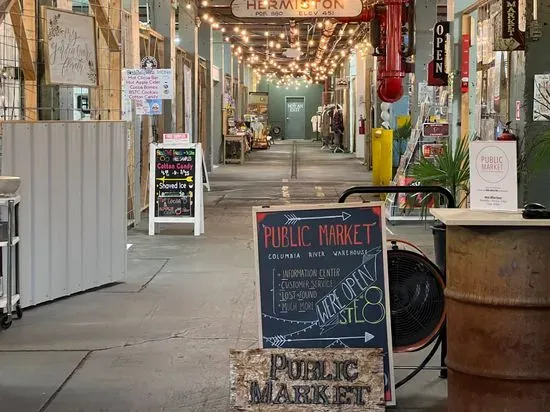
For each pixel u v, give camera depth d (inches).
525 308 130.7
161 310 238.5
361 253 154.9
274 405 149.3
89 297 256.2
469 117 381.4
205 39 831.7
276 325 154.4
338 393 149.2
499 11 294.5
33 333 213.9
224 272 295.7
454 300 138.0
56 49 271.9
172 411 157.6
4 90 287.9
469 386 136.1
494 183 143.6
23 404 161.3
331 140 1382.9
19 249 229.8
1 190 214.5
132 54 433.7
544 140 229.1
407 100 685.9
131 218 424.5
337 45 1196.5
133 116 422.0
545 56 268.7
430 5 590.6
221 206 513.0
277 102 1952.5
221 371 181.5
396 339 161.8
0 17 250.8
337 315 154.3
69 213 254.7
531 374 131.6
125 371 181.8
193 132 722.8
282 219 155.4
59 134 249.0
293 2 465.4
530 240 130.1
